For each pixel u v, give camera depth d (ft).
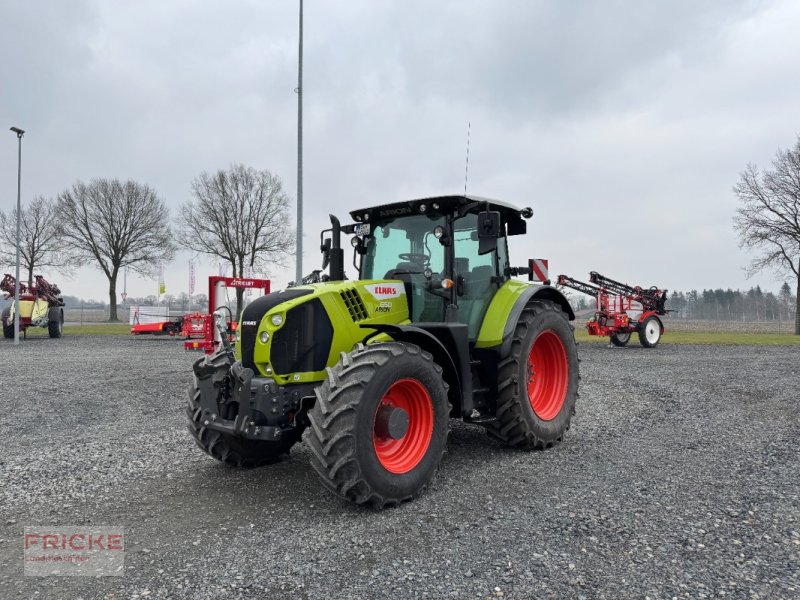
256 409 13.01
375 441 13.05
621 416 22.34
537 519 11.63
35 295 75.82
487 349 17.11
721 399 25.81
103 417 23.31
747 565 9.48
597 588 8.77
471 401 15.76
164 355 50.34
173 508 12.78
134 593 8.89
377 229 17.85
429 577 9.20
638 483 13.91
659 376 33.94
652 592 8.63
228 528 11.53
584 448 17.60
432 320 16.22
